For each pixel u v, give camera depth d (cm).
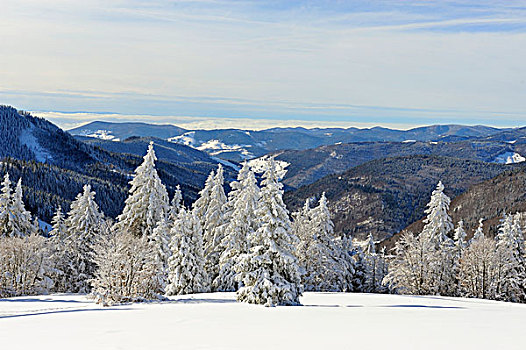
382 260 7231
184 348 1369
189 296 3706
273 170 2947
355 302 3128
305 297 3547
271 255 2900
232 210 4644
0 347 1373
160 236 4497
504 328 1788
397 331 1697
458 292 5428
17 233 5378
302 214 5625
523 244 5662
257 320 2009
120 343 1439
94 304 2959
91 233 5081
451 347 1407
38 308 2714
